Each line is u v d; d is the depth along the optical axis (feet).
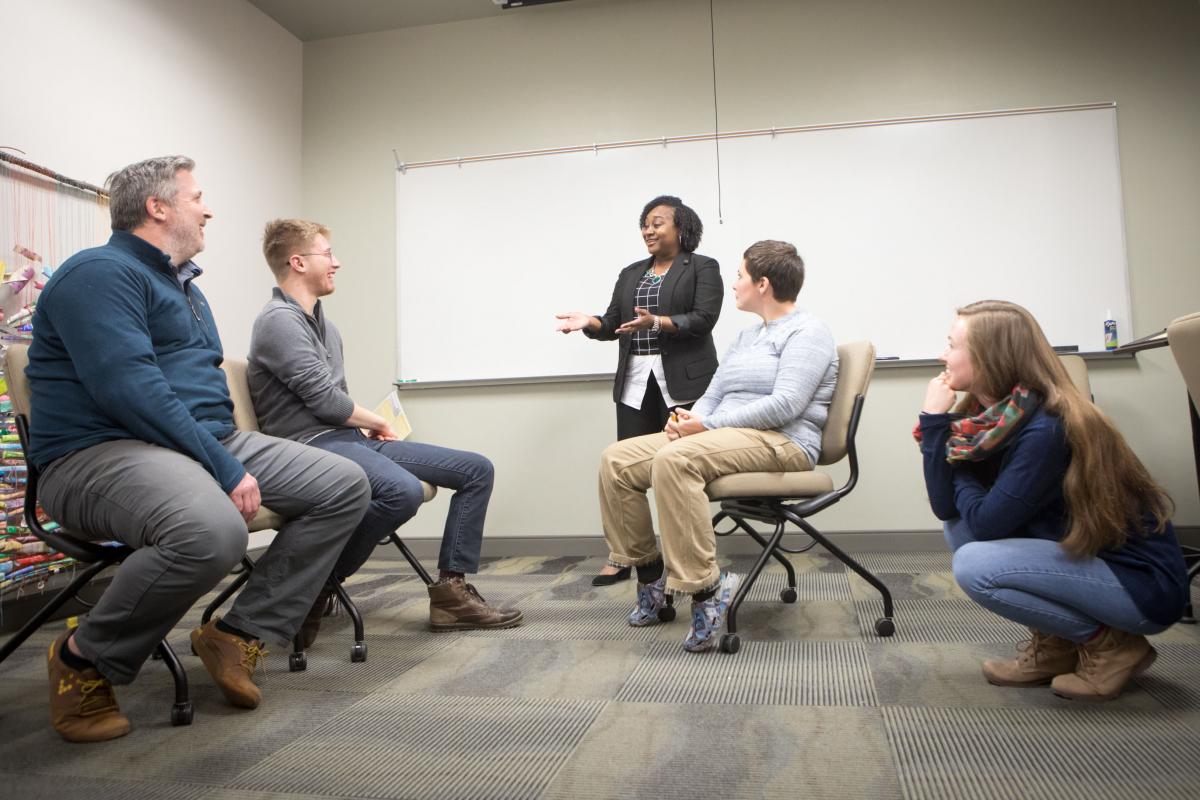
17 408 5.27
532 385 12.75
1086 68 11.60
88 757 4.43
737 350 7.79
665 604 7.45
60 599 5.17
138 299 5.09
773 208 12.21
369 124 13.53
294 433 7.01
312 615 6.63
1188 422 11.07
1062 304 11.50
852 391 6.97
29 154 8.76
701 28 12.56
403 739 4.62
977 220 11.73
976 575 4.88
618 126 12.73
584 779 4.00
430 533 12.85
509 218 12.96
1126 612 4.60
